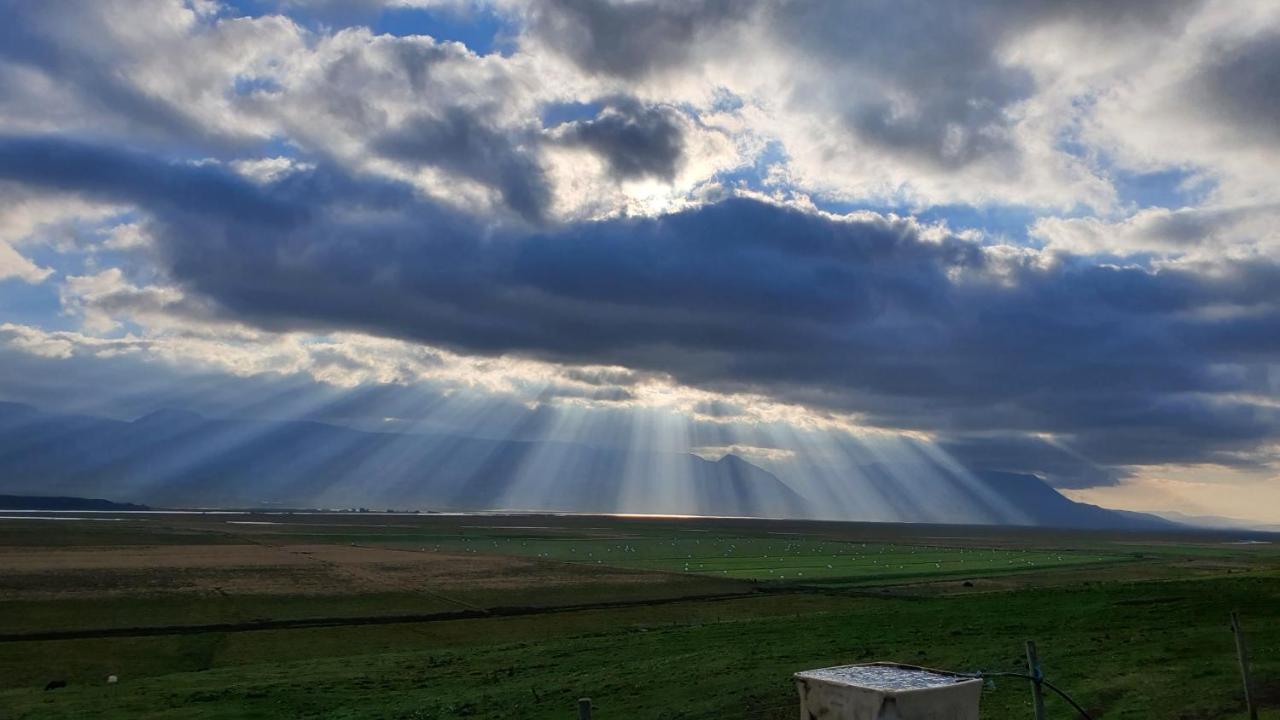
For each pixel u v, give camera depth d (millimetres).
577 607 94375
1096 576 133625
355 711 38750
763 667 38156
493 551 198500
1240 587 51156
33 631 73562
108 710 42156
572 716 33125
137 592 98312
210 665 61562
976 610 53031
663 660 43656
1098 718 26078
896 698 11836
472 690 41656
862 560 183375
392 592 105500
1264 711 24938
